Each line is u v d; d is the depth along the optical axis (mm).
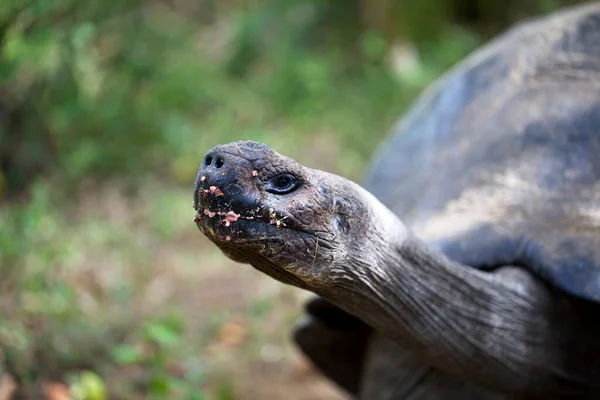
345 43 17984
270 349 9648
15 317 7910
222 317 9945
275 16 18547
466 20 18734
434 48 16938
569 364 5652
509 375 5496
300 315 10250
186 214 12906
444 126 7129
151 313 9875
